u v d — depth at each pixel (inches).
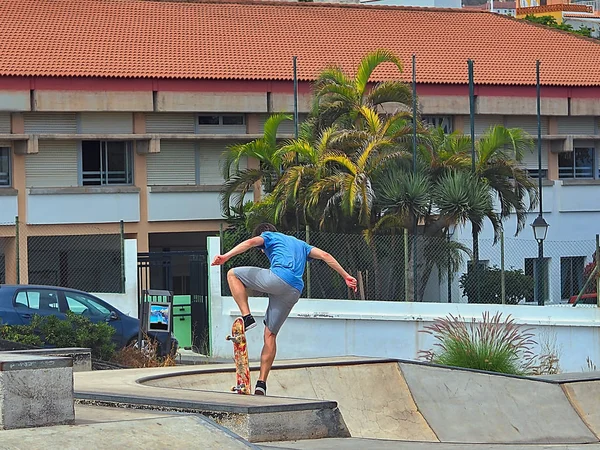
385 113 1154.7
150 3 1582.2
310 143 1117.1
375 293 978.7
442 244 1000.2
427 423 483.5
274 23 1604.3
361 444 367.9
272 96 1385.3
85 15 1492.4
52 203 1302.9
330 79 1123.9
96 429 291.3
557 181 1529.3
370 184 1039.6
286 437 368.2
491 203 1061.1
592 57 1654.8
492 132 1142.3
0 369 287.1
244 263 1049.5
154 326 830.5
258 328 959.0
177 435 296.8
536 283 1058.7
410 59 1530.5
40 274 1316.4
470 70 1104.8
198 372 478.0
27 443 273.1
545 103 1515.7
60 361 299.1
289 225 1087.6
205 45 1459.2
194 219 1369.3
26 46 1347.2
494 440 468.1
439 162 1101.7
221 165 1393.9
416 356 906.1
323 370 505.7
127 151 1358.3
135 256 1003.3
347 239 992.9
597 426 493.4
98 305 860.0
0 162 1299.2
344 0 2197.3
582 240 1489.9
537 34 1744.6
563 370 855.1
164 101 1334.9
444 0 2053.4
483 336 687.1
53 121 1315.2
